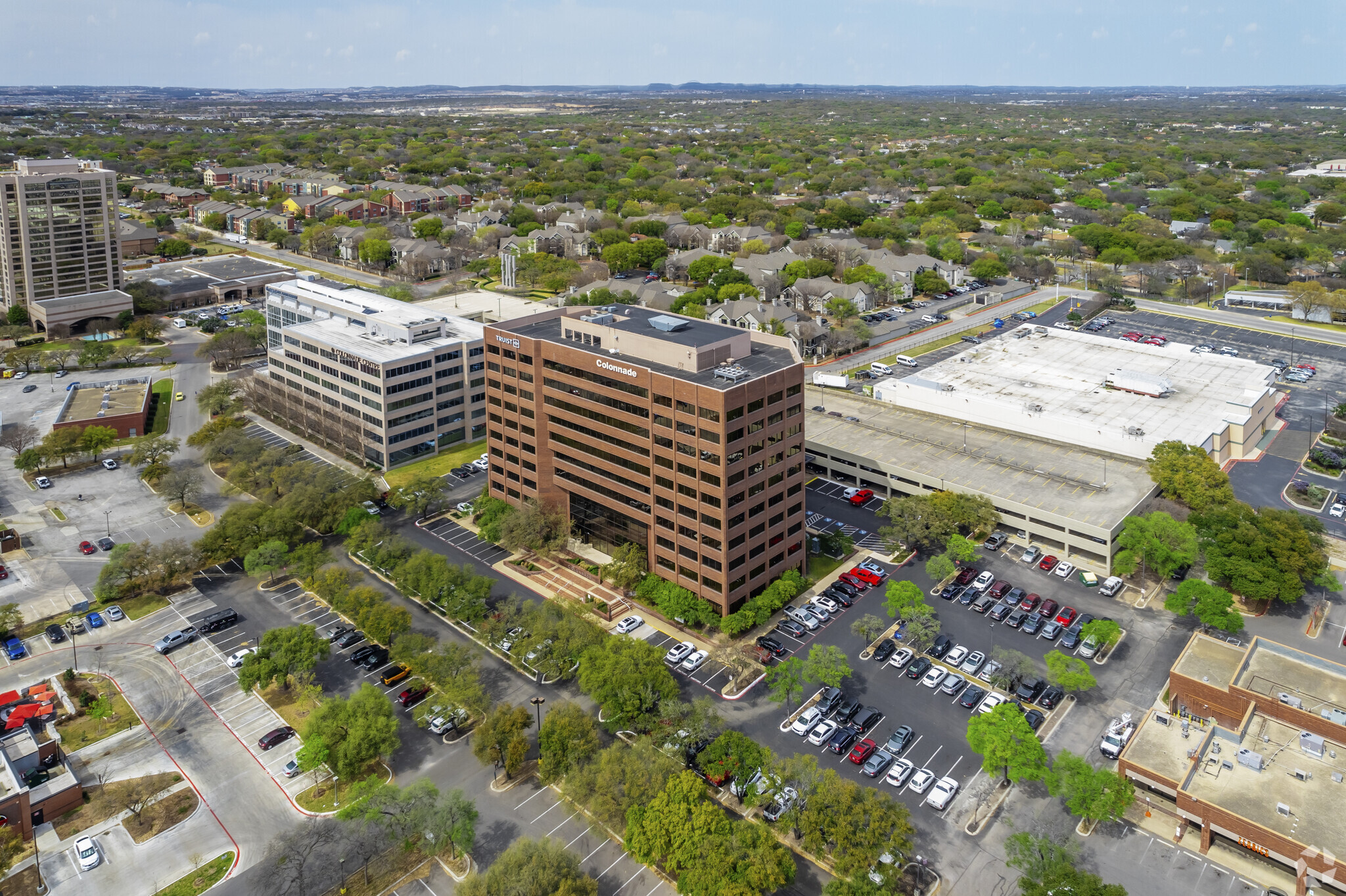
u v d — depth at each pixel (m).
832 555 157.25
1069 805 96.06
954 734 114.38
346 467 195.62
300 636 121.31
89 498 183.62
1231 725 110.12
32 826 100.50
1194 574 150.00
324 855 96.50
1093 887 82.31
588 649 119.38
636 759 98.94
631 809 95.06
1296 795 95.12
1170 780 98.50
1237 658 117.81
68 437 194.50
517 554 160.12
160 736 115.94
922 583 149.62
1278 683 111.81
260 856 97.31
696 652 130.25
